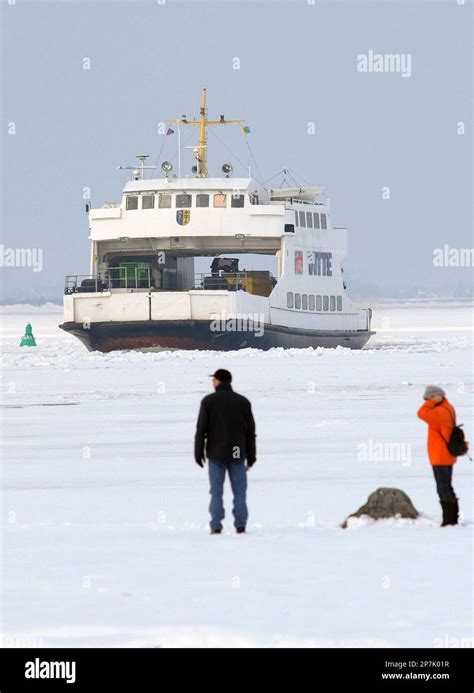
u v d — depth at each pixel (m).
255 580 21.64
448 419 28.41
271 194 148.25
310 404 71.69
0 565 23.47
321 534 27.14
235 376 98.25
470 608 19.42
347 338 154.75
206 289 133.50
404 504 28.73
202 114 150.00
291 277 139.12
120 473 41.78
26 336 173.75
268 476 39.88
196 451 28.38
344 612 19.25
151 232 134.88
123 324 133.00
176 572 22.55
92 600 20.22
